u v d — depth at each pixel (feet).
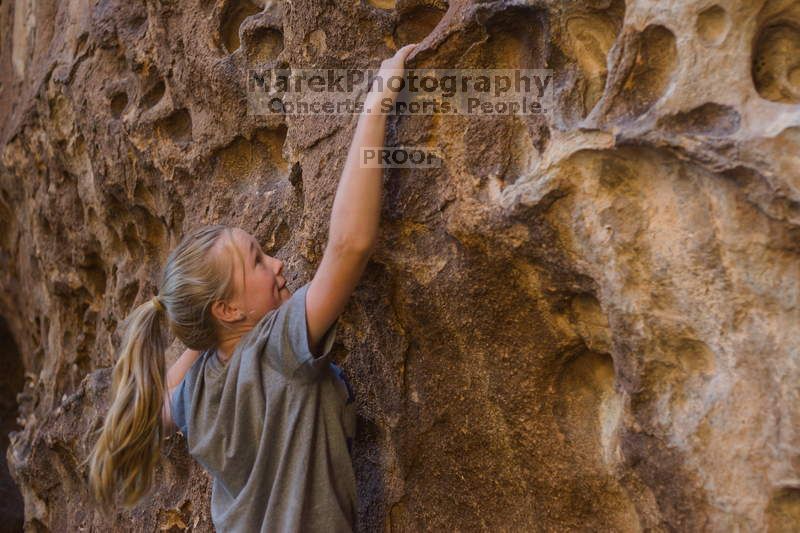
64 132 8.27
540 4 4.05
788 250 3.40
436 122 4.54
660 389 3.86
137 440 4.71
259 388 4.44
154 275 7.42
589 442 4.38
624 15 3.88
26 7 10.07
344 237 4.29
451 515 4.96
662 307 3.77
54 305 9.36
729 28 3.49
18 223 10.98
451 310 4.57
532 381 4.46
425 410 4.88
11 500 12.27
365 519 5.23
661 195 3.77
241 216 6.03
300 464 4.39
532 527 4.64
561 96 4.09
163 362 4.83
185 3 6.46
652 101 3.74
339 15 5.08
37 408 9.60
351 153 4.43
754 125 3.40
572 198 3.97
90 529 7.75
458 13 4.33
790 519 3.50
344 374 5.13
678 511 3.78
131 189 7.19
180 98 6.54
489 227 4.22
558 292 4.16
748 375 3.54
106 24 7.30
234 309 4.63
